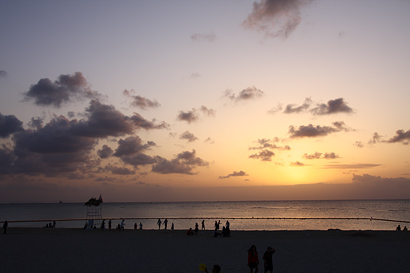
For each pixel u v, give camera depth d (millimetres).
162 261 22484
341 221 101438
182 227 80938
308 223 93500
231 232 48844
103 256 24531
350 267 20344
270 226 82625
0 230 51906
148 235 43438
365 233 42500
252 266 17125
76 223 98875
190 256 24828
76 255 24922
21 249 28125
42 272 18562
